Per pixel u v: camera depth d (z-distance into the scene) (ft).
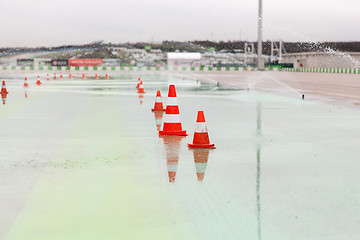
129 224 13.52
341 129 34.53
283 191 17.19
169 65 320.70
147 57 323.16
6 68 264.31
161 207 15.19
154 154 24.76
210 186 17.93
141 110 49.03
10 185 18.20
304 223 13.55
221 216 14.21
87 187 17.85
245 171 20.61
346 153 25.08
